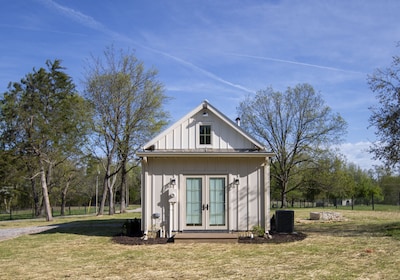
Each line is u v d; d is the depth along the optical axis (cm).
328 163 4506
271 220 1853
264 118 4659
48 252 1359
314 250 1268
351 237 1556
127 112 3734
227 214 1588
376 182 6056
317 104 4550
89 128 3531
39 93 3192
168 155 1555
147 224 1584
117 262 1138
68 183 4828
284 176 4650
